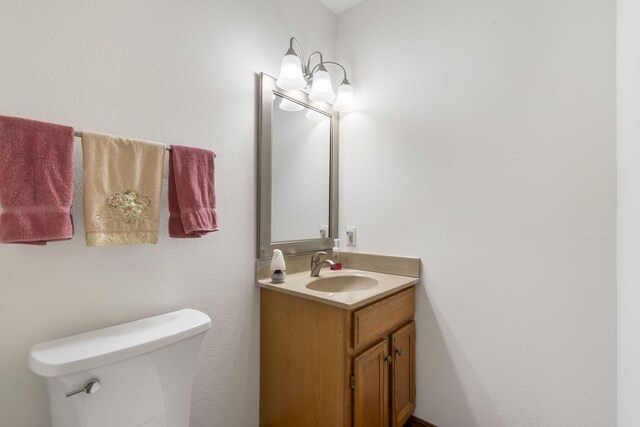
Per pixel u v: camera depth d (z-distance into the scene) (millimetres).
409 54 1678
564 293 1250
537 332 1311
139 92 1133
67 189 877
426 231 1609
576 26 1222
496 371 1411
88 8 1017
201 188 1184
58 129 876
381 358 1354
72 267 989
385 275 1690
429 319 1600
